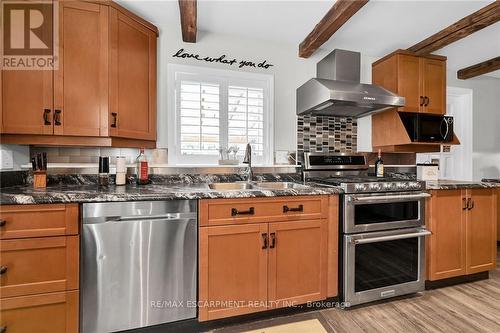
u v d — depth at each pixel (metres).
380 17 2.06
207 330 1.58
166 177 2.09
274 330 1.58
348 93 2.03
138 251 1.43
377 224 1.89
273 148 2.47
